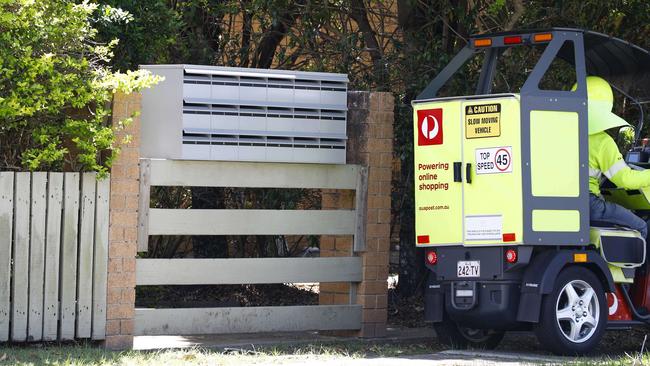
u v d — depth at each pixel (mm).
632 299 11836
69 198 11078
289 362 10250
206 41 15641
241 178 12008
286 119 12195
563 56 12414
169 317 11516
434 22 14656
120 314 11281
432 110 11320
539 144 10766
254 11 15219
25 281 10906
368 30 15102
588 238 10992
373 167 12719
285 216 12203
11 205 10859
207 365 10000
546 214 10789
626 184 11234
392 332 13266
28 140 11211
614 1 14609
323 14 14867
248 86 11992
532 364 9938
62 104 10586
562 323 11195
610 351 12188
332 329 12453
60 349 10750
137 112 11156
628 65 12492
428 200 11352
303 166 12359
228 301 16375
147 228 11461
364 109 12742
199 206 15719
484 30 14883
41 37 10656
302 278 12305
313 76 12352
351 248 12695
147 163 11484
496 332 12047
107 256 11234
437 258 11344
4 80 10531
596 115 11305
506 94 10781
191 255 17500
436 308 11508
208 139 11766
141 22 13695
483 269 10992
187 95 11656
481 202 10945
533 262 10922
